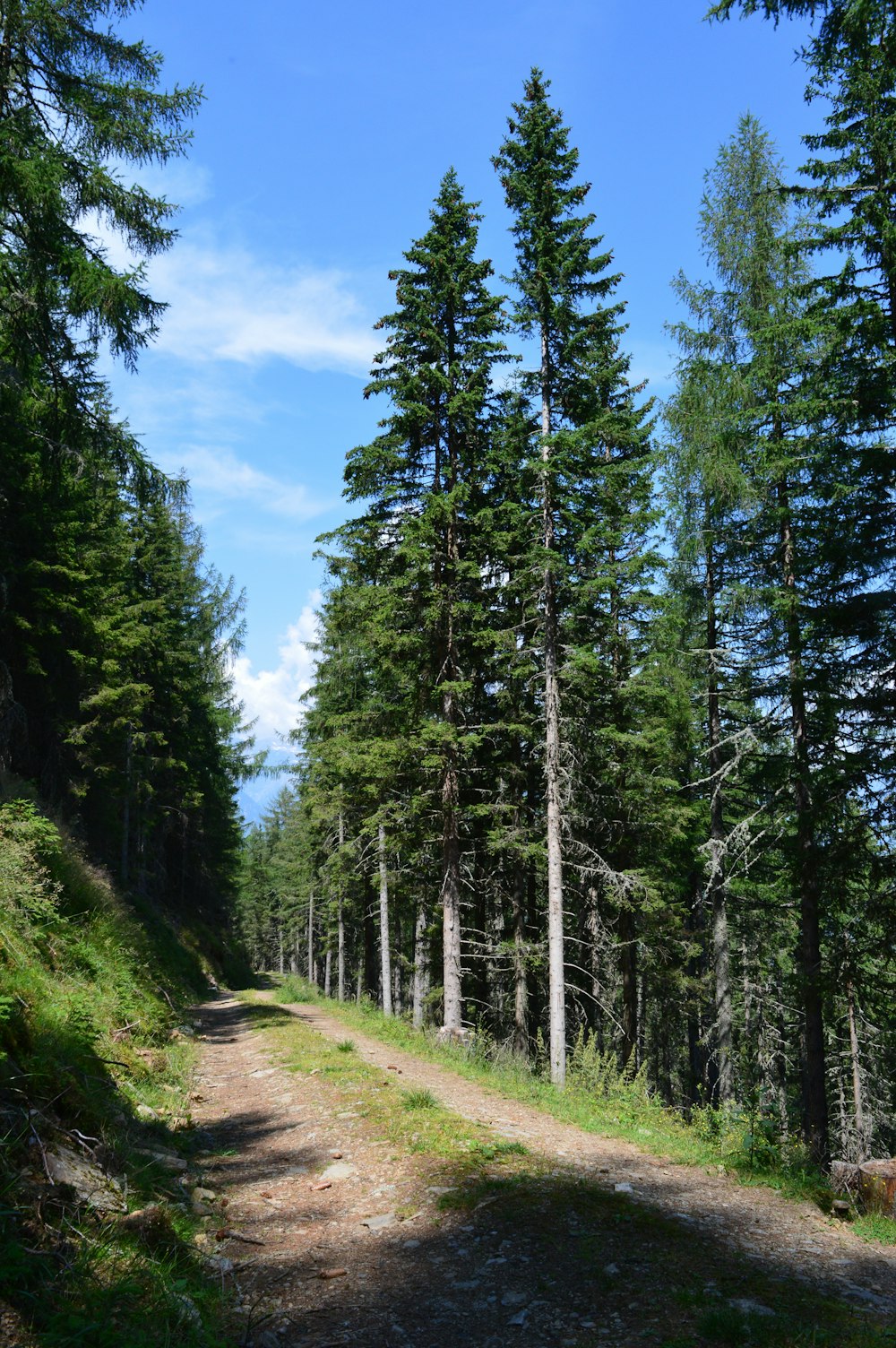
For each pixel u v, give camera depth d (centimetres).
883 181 1347
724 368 1608
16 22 901
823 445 1456
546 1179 788
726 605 1678
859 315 1344
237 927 8119
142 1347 399
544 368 1861
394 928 3322
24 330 972
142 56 974
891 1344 483
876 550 1316
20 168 836
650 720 2025
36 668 2039
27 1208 475
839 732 1449
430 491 1928
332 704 2689
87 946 1253
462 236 1995
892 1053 2592
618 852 2038
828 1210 785
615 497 1888
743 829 1647
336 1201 755
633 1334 501
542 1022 2305
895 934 1365
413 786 2017
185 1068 1252
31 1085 641
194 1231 642
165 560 3281
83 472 1071
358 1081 1189
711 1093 2178
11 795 1400
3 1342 361
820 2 1027
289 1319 526
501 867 2195
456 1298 559
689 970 2503
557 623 1834
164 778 3541
